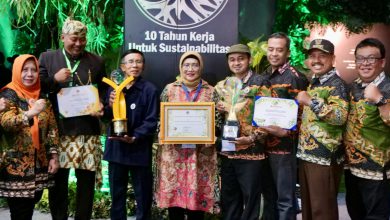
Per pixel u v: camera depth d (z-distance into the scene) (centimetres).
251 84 384
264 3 580
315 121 355
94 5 548
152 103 391
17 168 346
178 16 444
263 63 484
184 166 385
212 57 448
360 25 573
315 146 354
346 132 353
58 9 548
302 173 370
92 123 397
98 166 403
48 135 374
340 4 552
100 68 408
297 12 586
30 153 351
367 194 344
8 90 352
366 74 335
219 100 391
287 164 392
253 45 486
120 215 398
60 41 566
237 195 399
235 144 379
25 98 355
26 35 620
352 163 349
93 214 496
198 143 378
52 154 373
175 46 445
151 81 446
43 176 369
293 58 582
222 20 446
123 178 397
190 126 379
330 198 356
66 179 401
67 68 389
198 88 391
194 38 445
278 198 396
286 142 391
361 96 340
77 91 387
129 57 392
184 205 382
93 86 388
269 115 372
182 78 394
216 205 409
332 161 354
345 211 537
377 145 336
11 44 624
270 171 411
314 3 577
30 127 352
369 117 334
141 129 383
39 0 550
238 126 376
